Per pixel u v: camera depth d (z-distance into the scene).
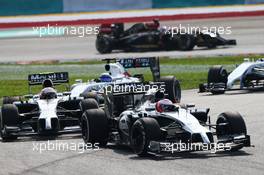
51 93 65.56
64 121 66.12
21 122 65.00
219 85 87.50
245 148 52.72
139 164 48.09
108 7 172.12
